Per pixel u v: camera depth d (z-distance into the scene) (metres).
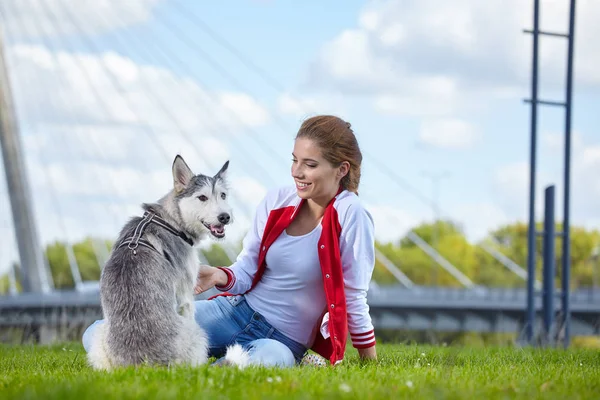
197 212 7.01
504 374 6.28
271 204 6.80
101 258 59.22
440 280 100.44
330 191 6.51
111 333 6.16
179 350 6.12
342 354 6.54
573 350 10.52
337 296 6.43
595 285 98.38
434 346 12.11
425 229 116.19
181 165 7.16
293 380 5.25
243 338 6.77
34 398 4.53
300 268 6.55
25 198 32.91
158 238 6.55
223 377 5.36
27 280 32.97
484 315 45.69
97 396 4.57
